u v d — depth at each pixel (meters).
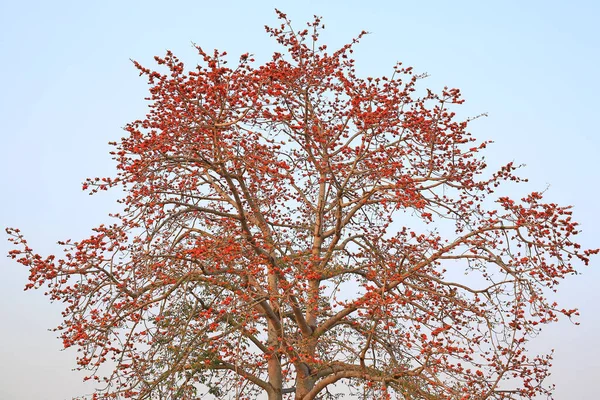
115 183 10.48
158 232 11.22
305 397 12.04
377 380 10.86
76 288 10.69
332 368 12.24
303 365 12.32
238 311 10.79
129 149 10.88
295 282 10.62
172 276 11.37
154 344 11.01
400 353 10.88
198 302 11.99
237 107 10.48
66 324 10.56
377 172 11.80
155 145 10.43
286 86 12.19
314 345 12.08
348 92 12.30
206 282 11.48
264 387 12.59
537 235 10.55
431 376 10.44
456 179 11.80
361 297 11.03
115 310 10.45
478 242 11.48
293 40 12.85
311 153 12.23
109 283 10.69
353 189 12.57
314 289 11.19
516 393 10.72
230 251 10.64
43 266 10.16
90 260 10.59
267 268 11.55
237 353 10.27
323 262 12.52
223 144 10.78
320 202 13.75
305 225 14.41
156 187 11.05
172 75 10.16
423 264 11.90
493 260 11.41
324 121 12.81
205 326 10.78
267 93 11.59
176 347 10.93
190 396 11.23
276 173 11.89
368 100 11.84
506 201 10.80
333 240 12.73
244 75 10.61
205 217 12.72
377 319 10.45
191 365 11.19
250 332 10.95
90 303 10.57
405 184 11.17
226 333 10.61
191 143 10.55
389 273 11.94
